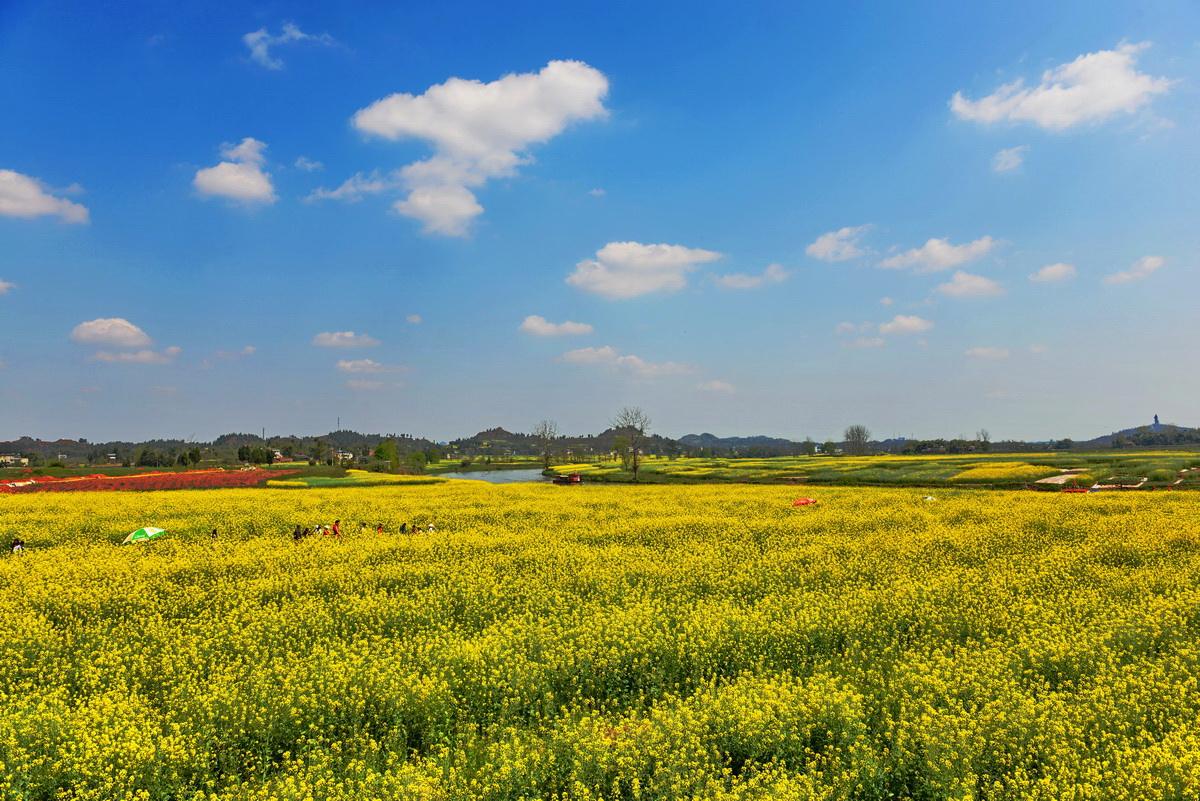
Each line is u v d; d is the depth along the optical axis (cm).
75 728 973
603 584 1833
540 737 981
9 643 1388
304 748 979
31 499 4566
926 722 916
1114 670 1145
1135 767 808
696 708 1027
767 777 840
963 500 4022
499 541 2578
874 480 6575
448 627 1550
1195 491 4275
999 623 1468
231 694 1094
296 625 1514
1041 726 933
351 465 12769
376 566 2162
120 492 5550
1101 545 2259
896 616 1503
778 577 1930
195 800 859
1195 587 1714
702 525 2955
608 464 13550
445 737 1004
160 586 1906
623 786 852
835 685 1116
